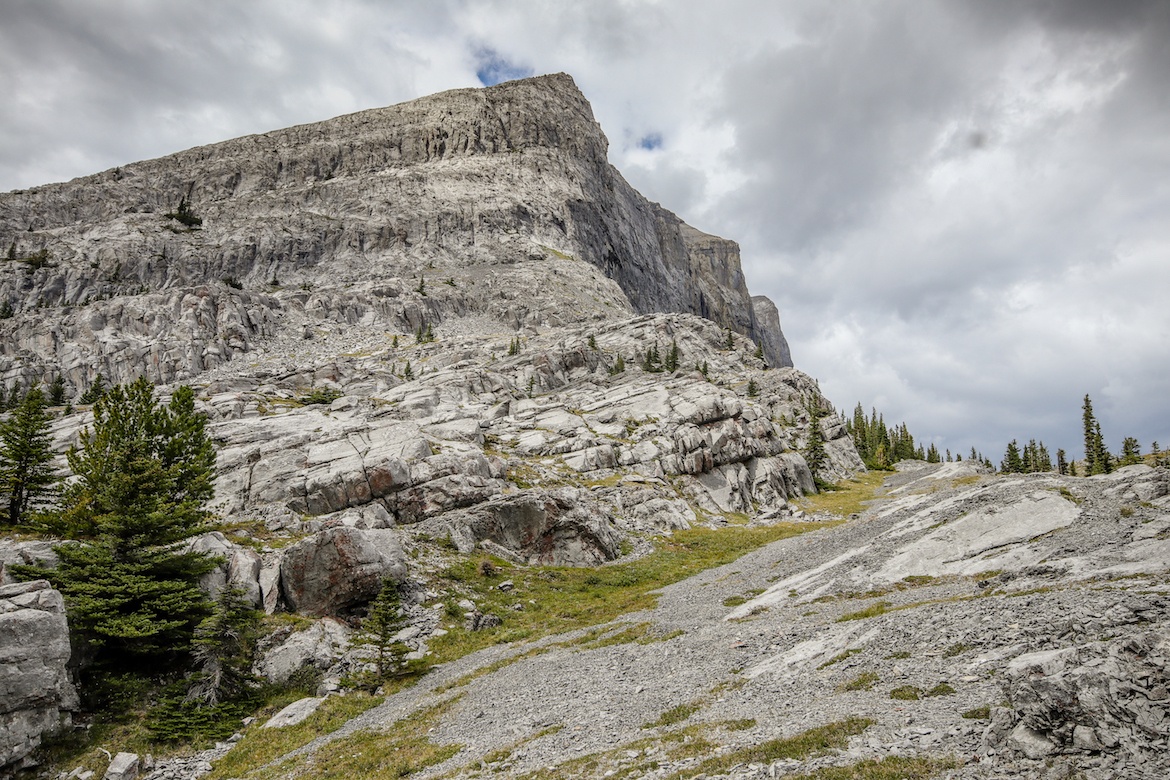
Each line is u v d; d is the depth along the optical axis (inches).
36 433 1806.1
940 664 824.3
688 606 1664.6
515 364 6008.9
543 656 1423.5
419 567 1999.3
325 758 1036.5
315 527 2134.6
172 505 1562.5
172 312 7209.6
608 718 950.4
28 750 1053.2
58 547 1374.3
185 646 1343.5
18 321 6939.0
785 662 1021.8
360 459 2491.4
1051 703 551.8
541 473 3095.5
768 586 1678.2
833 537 2062.0
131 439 1643.7
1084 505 1464.1
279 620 1568.7
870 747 621.0
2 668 1048.8
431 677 1423.5
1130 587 902.4
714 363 6806.1
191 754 1141.7
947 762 561.9
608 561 2380.7
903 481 4569.4
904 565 1445.6
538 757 836.6
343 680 1395.2
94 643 1277.1
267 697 1337.4
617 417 4062.5
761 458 3850.9
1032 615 887.1
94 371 6378.0
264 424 3043.8
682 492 3346.5
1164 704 530.3
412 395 4335.6
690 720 857.5
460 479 2484.0
